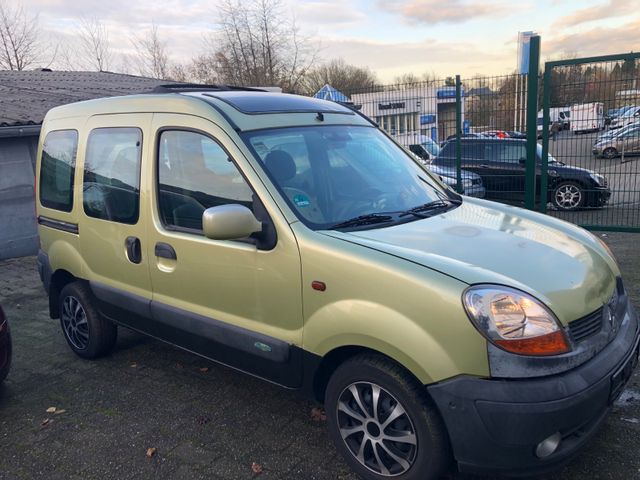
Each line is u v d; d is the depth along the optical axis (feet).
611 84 23.90
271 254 9.59
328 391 9.37
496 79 28.66
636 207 25.57
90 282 13.80
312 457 10.19
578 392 7.59
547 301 7.95
